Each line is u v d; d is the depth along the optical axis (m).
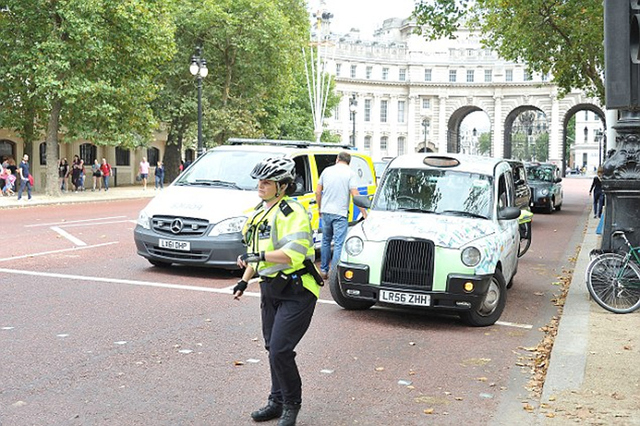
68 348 7.42
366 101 122.50
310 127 69.31
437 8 24.62
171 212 12.06
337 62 119.00
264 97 49.97
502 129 121.25
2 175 35.69
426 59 123.25
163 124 54.69
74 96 32.88
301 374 6.83
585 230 22.23
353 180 11.87
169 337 8.00
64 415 5.52
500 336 8.61
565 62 26.92
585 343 7.82
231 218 11.88
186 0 45.97
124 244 15.95
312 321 9.10
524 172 20.33
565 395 6.04
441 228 9.20
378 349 7.84
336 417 5.67
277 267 5.21
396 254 9.02
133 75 35.94
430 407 5.96
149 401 5.91
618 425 5.30
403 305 8.95
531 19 24.72
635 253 9.84
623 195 10.00
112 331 8.18
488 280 8.95
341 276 9.33
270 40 46.56
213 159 13.54
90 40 32.03
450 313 9.78
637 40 6.22
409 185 10.29
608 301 9.81
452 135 130.50
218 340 7.95
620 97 8.29
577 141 138.88
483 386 6.58
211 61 48.16
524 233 14.73
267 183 5.27
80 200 32.91
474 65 122.19
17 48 32.78
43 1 31.69
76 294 10.21
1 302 9.55
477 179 10.26
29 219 22.33
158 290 10.70
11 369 6.65
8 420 5.38
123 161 55.97
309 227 5.30
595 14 21.83
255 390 6.26
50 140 34.53
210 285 11.22
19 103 36.03
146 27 33.75
